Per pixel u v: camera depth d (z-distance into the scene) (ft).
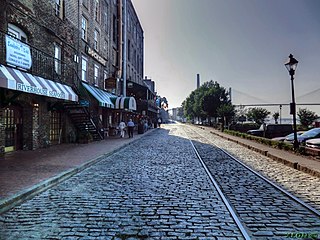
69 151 47.14
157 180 26.78
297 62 48.93
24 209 17.85
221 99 190.39
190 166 35.35
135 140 76.02
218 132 120.06
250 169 33.22
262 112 135.64
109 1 100.17
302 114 134.92
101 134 76.43
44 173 27.66
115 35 110.93
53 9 55.47
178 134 112.57
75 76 65.31
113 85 88.33
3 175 26.55
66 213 17.07
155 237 13.62
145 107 131.03
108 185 24.61
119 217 16.39
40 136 51.37
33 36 47.57
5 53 37.58
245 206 18.74
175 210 17.70
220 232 14.23
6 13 40.22
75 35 66.64
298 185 25.16
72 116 65.00
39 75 47.78
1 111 40.11
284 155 42.47
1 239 13.33
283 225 15.29
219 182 26.22
